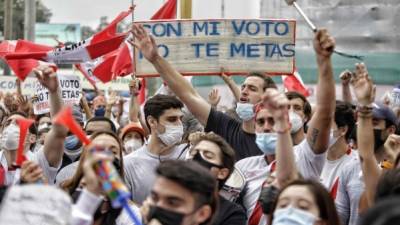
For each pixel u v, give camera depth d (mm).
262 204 5070
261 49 8211
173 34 8133
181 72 8164
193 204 4074
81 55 9516
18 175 6102
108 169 3541
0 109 10562
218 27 8172
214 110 7035
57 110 5848
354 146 7273
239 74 8211
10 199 3201
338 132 6562
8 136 6805
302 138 6781
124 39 9484
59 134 5895
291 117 6652
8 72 21953
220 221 5543
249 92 6914
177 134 6949
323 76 5496
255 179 6207
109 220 5359
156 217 4078
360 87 5395
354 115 6668
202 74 8180
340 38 16797
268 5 16953
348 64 16734
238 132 7000
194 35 8148
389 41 16578
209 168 5492
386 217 2549
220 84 15125
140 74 7945
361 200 5801
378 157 6918
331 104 5551
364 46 16688
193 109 6953
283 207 4391
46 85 5777
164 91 9500
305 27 17000
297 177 4895
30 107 11609
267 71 8227
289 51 8234
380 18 16578
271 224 4527
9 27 24453
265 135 5973
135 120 9484
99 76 10859
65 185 5594
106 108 11227
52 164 6031
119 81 17281
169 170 4078
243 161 6379
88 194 3693
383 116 6820
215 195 4191
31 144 7387
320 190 4379
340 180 6516
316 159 5789
